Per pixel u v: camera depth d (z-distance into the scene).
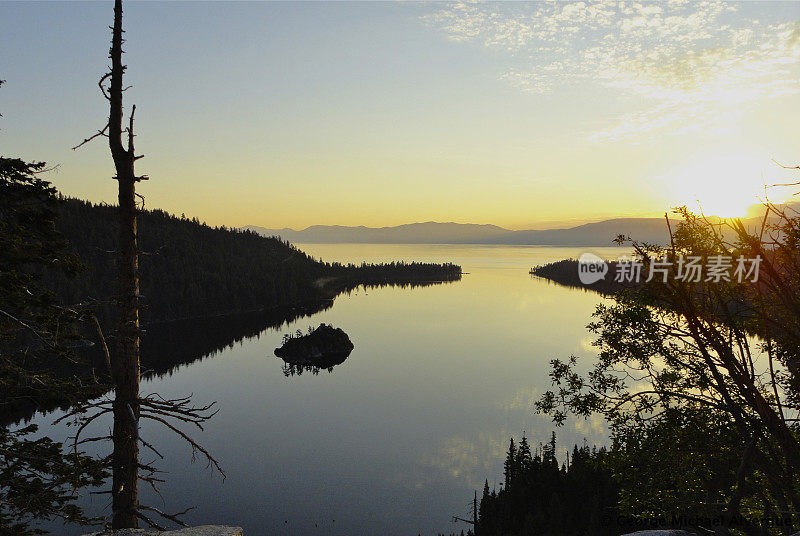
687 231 6.54
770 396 7.83
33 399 13.71
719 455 10.35
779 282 5.28
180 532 9.05
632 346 10.48
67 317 11.98
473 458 145.00
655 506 11.15
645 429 10.88
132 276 10.51
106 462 10.22
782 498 8.47
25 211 14.75
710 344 6.41
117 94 10.28
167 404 10.52
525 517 70.25
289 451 147.75
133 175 10.40
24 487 12.83
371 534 104.06
